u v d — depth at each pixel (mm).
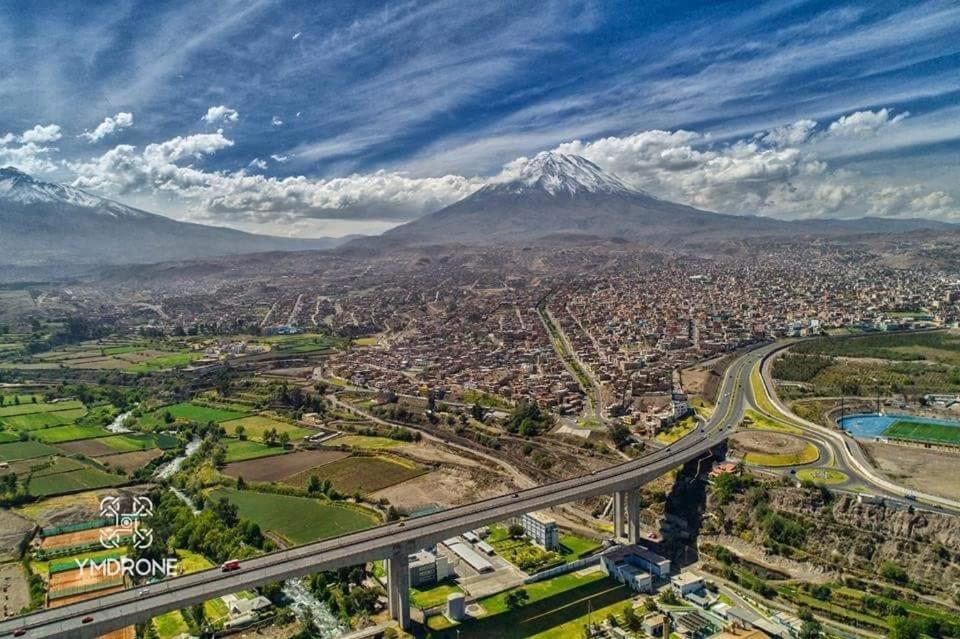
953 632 195625
